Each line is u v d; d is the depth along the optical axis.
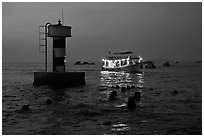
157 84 55.75
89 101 29.52
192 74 104.62
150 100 30.22
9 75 94.25
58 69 42.34
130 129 16.50
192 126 17.34
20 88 43.59
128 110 23.45
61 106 25.91
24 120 19.31
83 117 20.36
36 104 27.38
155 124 17.91
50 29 41.59
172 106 25.89
